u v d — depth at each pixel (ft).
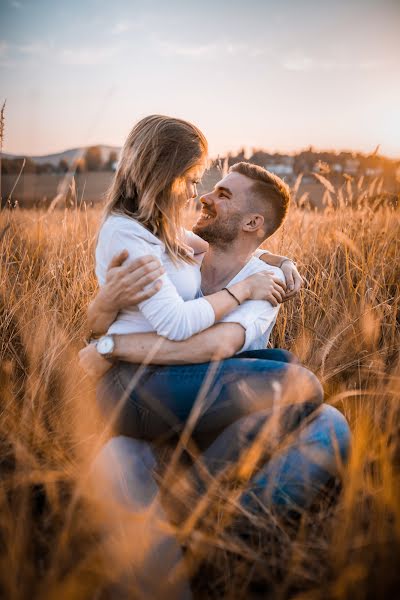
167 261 5.78
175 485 4.79
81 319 7.17
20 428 5.40
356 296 8.28
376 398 6.00
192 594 4.10
